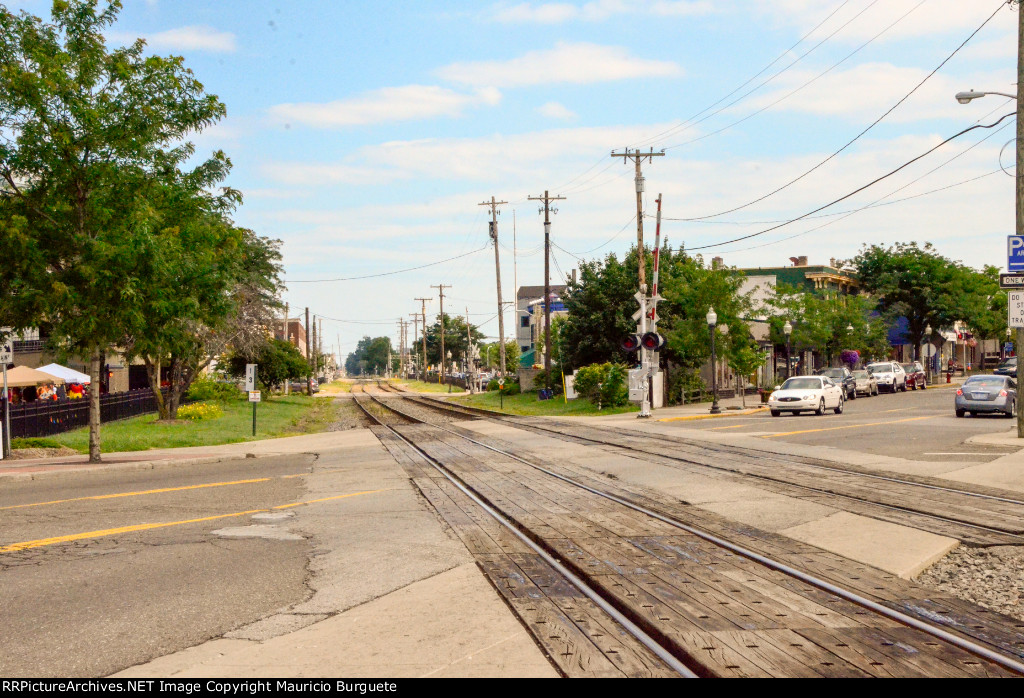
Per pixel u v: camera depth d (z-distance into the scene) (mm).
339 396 94312
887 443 22266
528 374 68875
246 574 8617
